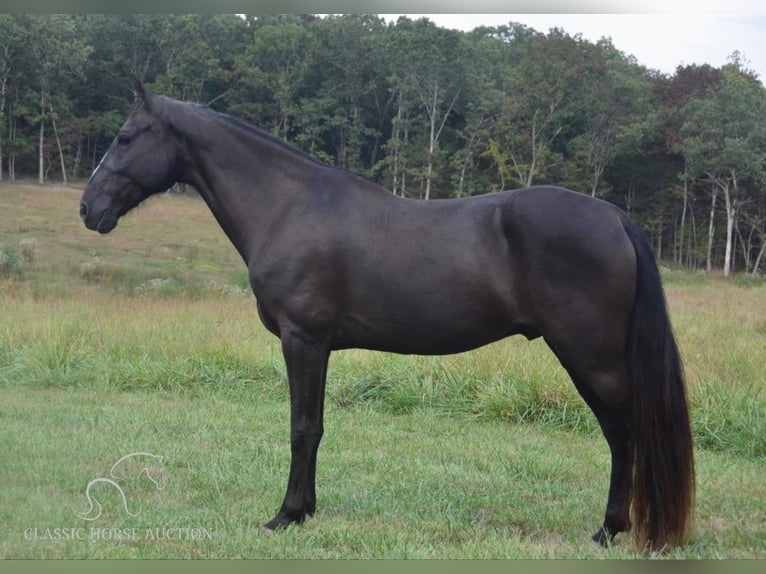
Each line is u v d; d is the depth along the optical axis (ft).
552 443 21.39
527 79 137.18
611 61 148.25
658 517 12.09
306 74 152.56
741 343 30.40
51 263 78.74
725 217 143.13
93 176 14.71
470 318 12.80
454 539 13.74
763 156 127.44
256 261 13.88
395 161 134.31
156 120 14.64
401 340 13.26
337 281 13.28
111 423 22.15
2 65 139.03
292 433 13.74
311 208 13.64
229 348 29.91
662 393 11.96
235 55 153.07
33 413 23.24
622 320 12.17
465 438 21.74
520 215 12.47
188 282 69.82
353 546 13.26
